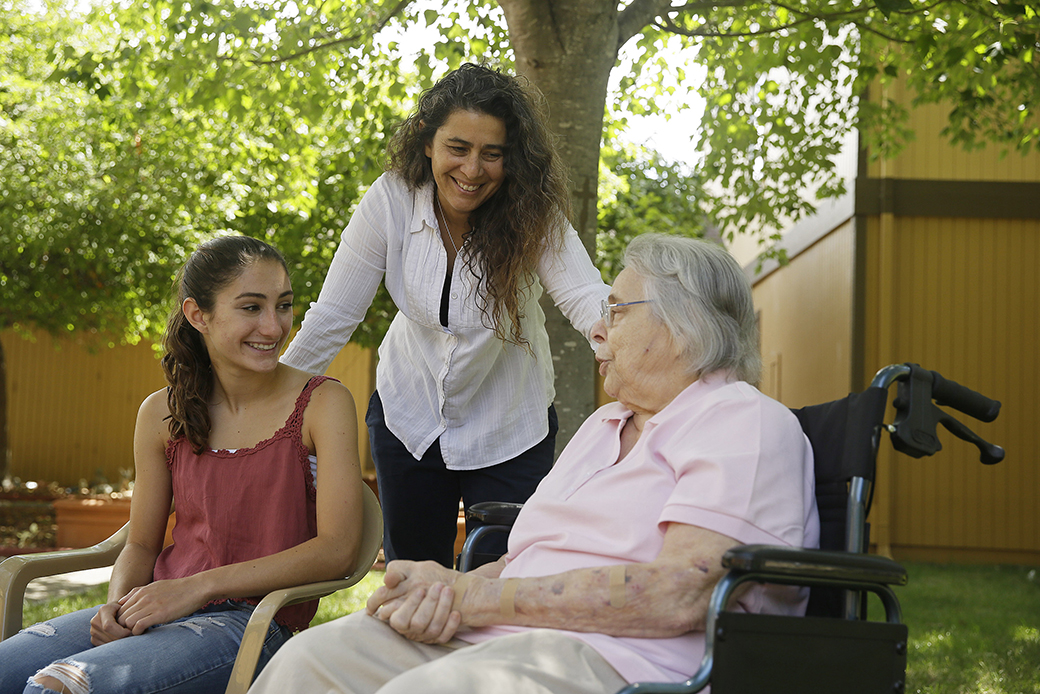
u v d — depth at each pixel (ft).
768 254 27.89
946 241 26.35
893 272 26.25
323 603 17.54
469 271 8.25
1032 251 26.18
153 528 7.26
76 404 41.01
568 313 8.50
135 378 41.04
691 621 4.79
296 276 25.86
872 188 26.22
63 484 40.75
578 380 12.59
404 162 8.39
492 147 7.82
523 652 4.77
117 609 6.31
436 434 8.77
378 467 9.09
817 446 5.59
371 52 17.29
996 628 16.15
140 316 31.91
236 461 6.91
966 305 26.22
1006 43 15.87
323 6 17.03
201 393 7.06
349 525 6.73
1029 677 12.71
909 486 25.98
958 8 16.46
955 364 26.16
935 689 12.02
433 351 8.70
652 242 5.86
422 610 5.13
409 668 5.12
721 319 5.62
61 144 25.93
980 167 26.20
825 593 5.41
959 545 25.79
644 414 5.90
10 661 6.12
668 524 5.07
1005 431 25.96
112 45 22.33
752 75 19.39
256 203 27.20
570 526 5.59
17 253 27.25
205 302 6.79
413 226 8.45
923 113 26.30
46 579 20.86
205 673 6.04
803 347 31.68
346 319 8.66
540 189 8.05
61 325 32.17
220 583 6.34
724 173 22.53
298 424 6.97
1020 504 25.72
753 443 5.06
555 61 12.81
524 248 8.11
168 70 17.37
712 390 5.57
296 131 21.01
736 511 4.83
